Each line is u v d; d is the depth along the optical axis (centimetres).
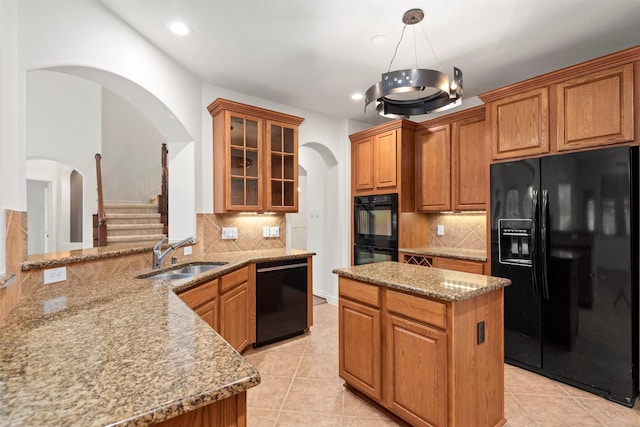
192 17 227
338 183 464
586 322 230
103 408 62
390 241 388
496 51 272
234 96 359
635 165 214
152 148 648
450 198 362
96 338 99
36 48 172
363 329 211
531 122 265
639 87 214
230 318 265
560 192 242
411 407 179
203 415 73
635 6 211
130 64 236
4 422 57
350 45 264
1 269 124
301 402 217
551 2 209
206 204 336
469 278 197
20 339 98
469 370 168
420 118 435
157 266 239
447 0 208
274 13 222
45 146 471
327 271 486
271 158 355
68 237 647
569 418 199
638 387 217
